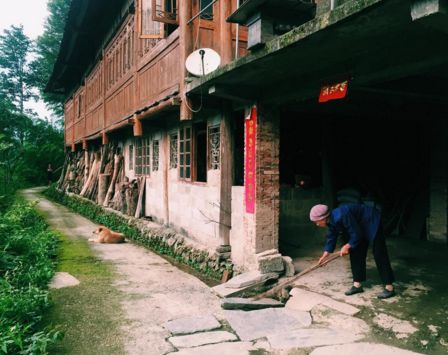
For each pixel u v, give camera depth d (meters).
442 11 2.67
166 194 10.31
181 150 9.35
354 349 3.63
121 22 11.48
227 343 3.88
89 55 17.00
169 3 7.70
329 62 4.59
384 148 9.14
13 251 6.91
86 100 18.33
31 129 33.06
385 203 9.08
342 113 7.26
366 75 4.20
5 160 19.12
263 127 6.05
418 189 8.89
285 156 8.05
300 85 5.19
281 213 7.71
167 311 4.75
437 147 7.95
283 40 4.02
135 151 13.41
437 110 7.80
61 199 20.22
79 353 3.68
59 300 5.11
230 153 6.83
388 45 3.94
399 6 3.00
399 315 4.35
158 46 8.12
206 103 6.71
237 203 6.69
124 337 4.02
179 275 6.55
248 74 5.19
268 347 3.80
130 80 10.49
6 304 4.06
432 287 5.23
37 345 3.45
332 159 8.11
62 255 7.98
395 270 6.05
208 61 6.48
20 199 17.30
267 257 5.77
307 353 3.65
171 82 7.36
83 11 12.90
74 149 22.22
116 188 14.37
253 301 4.88
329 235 4.84
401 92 5.17
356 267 4.99
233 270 6.57
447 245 7.78
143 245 10.16
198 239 8.32
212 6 7.04
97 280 6.10
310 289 5.26
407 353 3.53
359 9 3.09
